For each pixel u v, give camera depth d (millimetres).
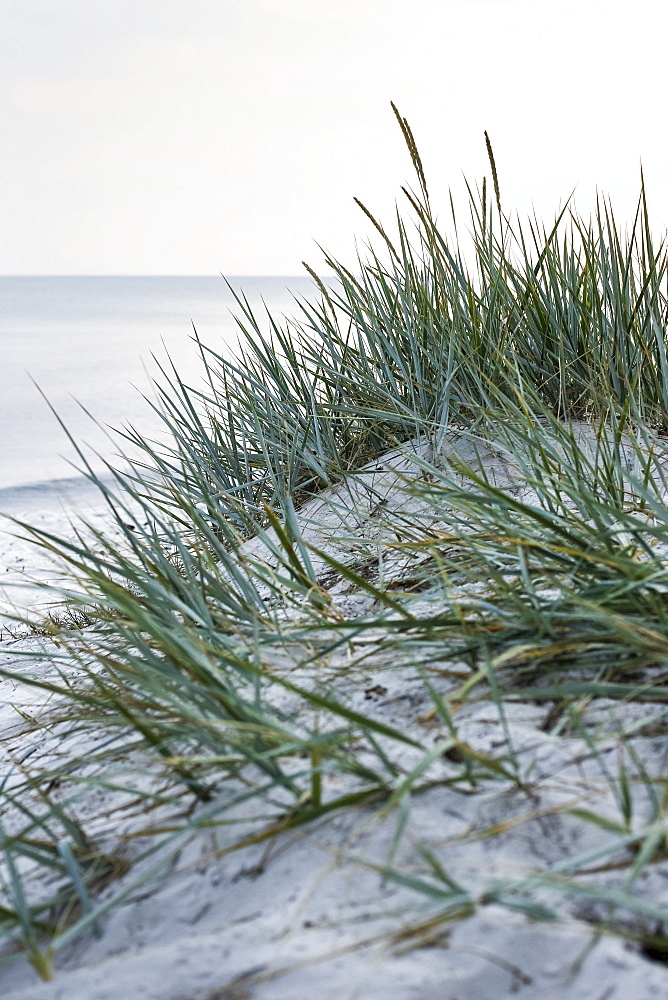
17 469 12258
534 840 1763
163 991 1562
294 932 1646
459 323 3418
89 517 7164
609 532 2498
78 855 2109
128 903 1900
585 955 1475
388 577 2857
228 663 2451
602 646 2279
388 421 3459
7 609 3717
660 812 1655
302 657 2543
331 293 3611
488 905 1599
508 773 1880
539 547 2510
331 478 3443
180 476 3570
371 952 1551
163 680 2443
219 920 1770
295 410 3615
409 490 2752
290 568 2715
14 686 2994
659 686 2184
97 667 2840
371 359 3574
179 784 2291
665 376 3180
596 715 2137
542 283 3568
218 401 3705
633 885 1607
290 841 1912
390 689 2406
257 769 2207
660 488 2906
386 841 1826
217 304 113562
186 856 1995
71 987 1624
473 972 1478
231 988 1536
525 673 2355
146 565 2729
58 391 23953
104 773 2439
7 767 2576
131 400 21625
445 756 2088
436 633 2434
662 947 1465
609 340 3314
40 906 1900
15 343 46812
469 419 3379
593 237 3502
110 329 62625
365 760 2123
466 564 2641
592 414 3246
